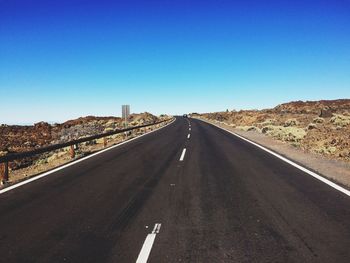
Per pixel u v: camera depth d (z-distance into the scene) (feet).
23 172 51.49
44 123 215.72
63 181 38.04
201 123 208.85
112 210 26.68
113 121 240.32
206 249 18.99
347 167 44.21
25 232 22.20
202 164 47.83
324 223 22.95
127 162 50.75
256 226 22.53
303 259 17.58
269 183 35.27
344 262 17.20
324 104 296.92
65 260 17.98
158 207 27.25
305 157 53.62
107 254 18.60
